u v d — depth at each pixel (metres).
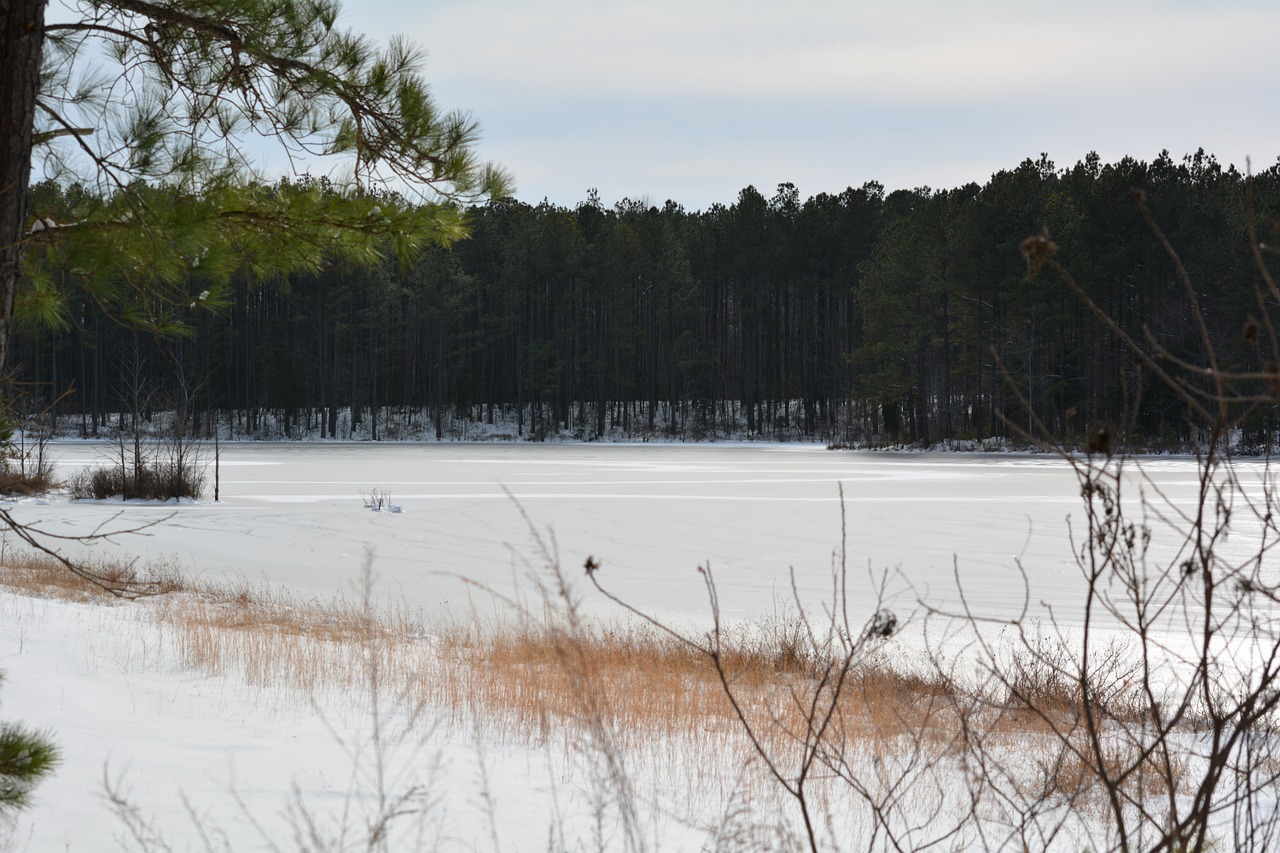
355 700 13.93
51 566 30.66
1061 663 17.03
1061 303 128.00
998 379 125.19
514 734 12.10
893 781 10.31
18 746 5.64
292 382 176.38
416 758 10.62
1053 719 13.30
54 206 7.03
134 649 17.06
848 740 11.95
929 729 11.88
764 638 20.59
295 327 176.38
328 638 20.52
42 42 6.50
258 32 7.58
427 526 43.94
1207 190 137.88
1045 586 27.97
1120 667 16.80
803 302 176.75
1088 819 9.02
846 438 145.75
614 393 182.88
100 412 159.12
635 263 174.88
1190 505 40.12
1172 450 103.25
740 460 104.69
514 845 7.54
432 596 27.52
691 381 178.88
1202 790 4.30
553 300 179.00
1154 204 128.75
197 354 164.00
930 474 79.94
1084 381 124.19
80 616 20.66
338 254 8.31
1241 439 95.06
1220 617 20.77
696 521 45.88
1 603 21.41
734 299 182.88
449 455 113.75
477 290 177.88
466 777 9.91
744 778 10.23
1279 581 23.78
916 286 139.62
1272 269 101.69
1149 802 9.59
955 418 145.88
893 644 20.02
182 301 7.55
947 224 141.88
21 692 12.33
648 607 26.00
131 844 6.86
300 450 126.56
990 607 24.97
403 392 185.12
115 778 8.71
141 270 7.30
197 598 26.14
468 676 15.70
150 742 10.46
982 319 127.88
